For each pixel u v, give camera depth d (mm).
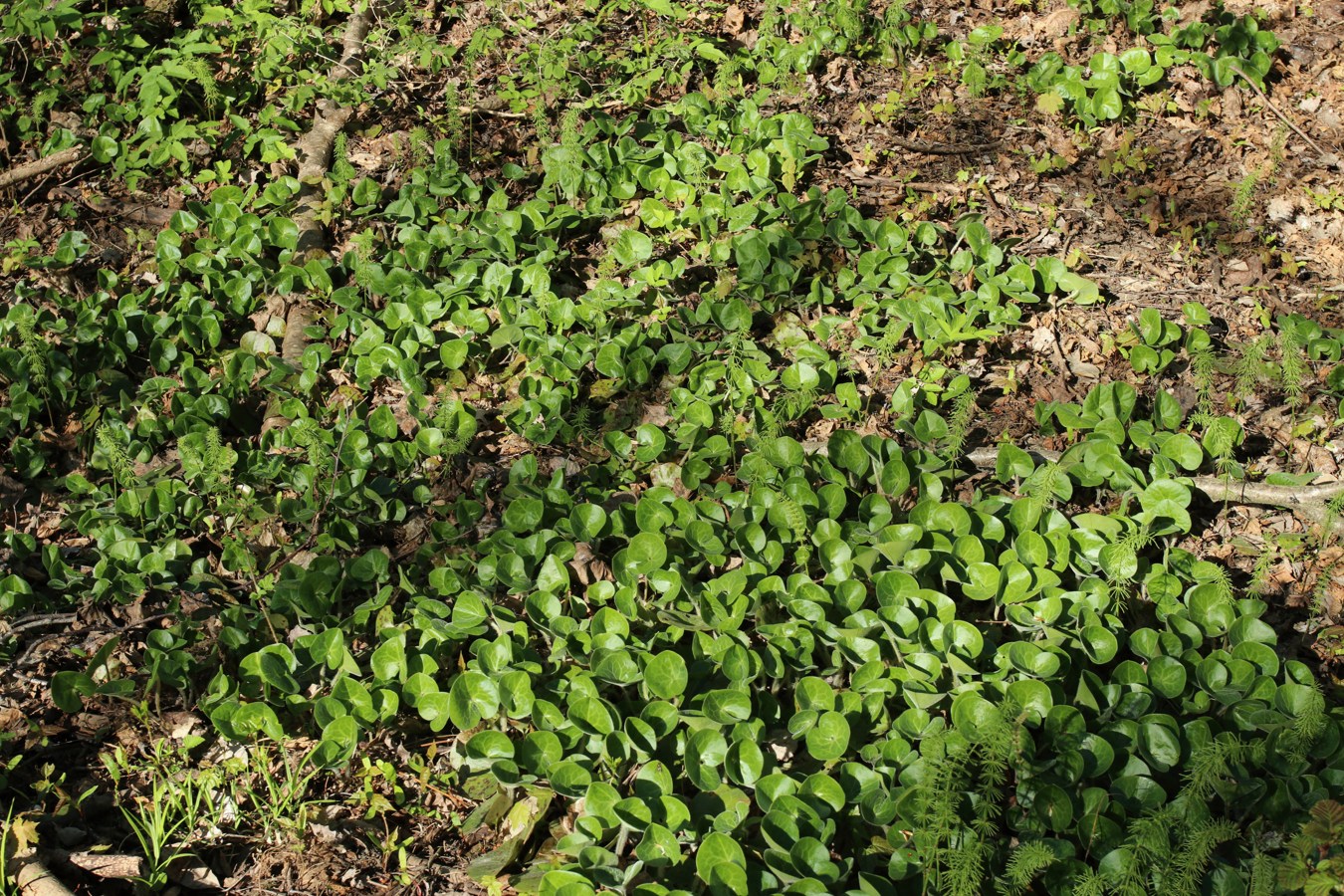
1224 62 3363
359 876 1973
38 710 2156
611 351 2639
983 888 1871
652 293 2812
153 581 2287
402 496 2477
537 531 2352
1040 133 3291
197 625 2246
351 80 3275
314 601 2236
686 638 2207
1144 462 2504
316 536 2373
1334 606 2307
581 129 3197
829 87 3396
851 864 1896
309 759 2031
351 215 3023
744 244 2822
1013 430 2598
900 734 2043
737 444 2539
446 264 2855
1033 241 3004
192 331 2709
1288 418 2617
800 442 2574
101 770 2092
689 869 1924
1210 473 2496
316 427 2443
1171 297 2887
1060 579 2277
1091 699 2047
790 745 2088
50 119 3199
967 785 1918
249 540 2400
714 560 2297
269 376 2619
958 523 2316
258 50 3332
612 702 2135
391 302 2768
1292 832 1910
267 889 1961
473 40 3318
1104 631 2131
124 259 2949
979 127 3307
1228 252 2982
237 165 3174
